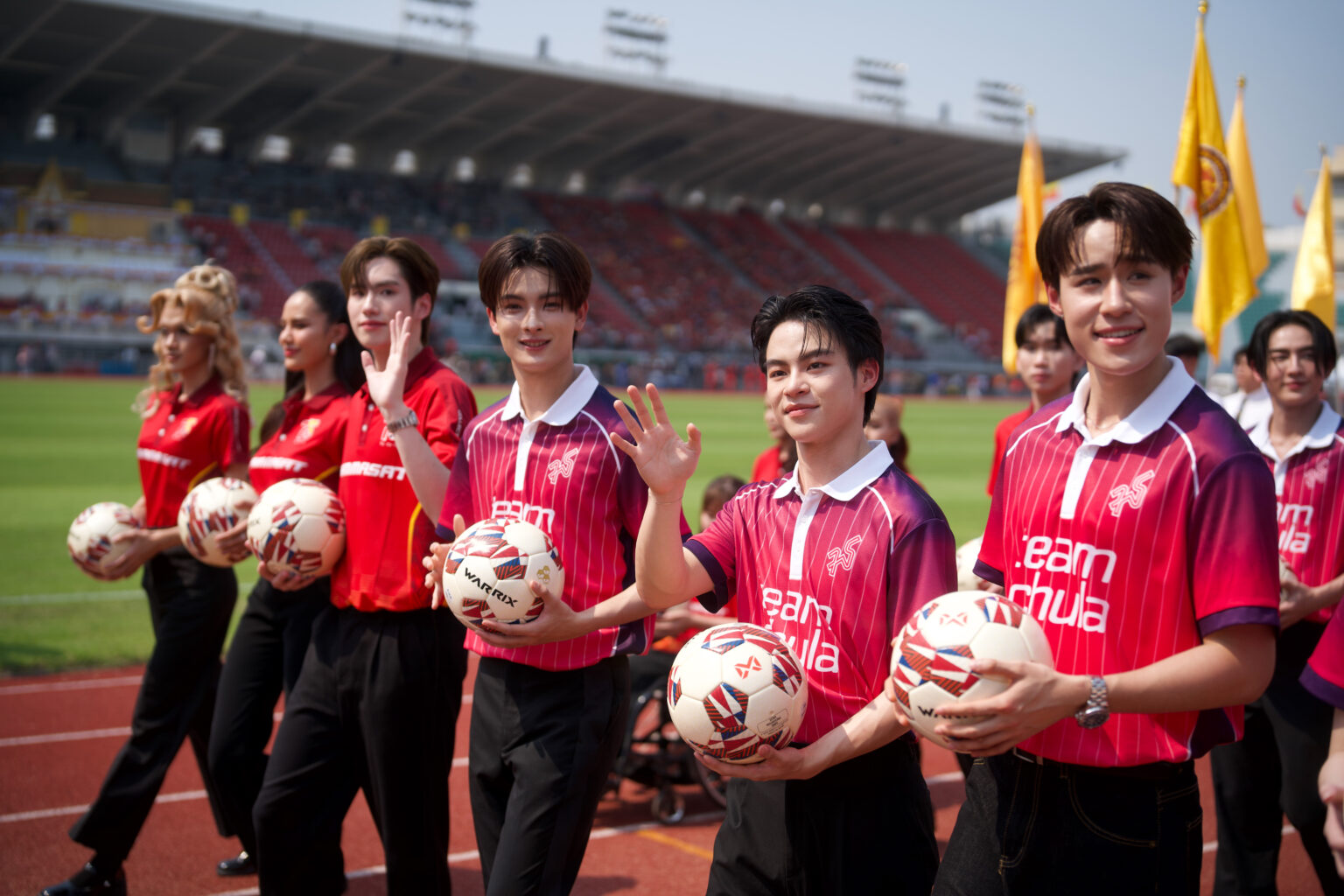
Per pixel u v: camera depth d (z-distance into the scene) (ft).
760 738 7.35
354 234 149.79
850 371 7.93
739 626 7.80
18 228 124.16
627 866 14.23
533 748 9.39
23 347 114.42
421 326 11.68
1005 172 181.16
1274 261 183.93
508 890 9.00
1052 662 6.69
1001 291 193.77
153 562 13.50
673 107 150.51
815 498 8.16
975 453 73.46
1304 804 11.44
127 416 74.74
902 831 8.06
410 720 10.71
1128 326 6.77
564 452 9.72
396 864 10.82
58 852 14.19
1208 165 20.33
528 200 172.04
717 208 193.06
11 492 43.06
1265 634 6.53
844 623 7.95
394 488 10.92
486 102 144.97
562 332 9.70
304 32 121.19
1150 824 7.06
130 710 20.39
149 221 131.95
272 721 12.55
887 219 206.08
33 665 22.85
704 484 52.60
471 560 8.90
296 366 12.97
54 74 130.62
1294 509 12.15
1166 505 6.81
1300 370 12.10
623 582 9.93
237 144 154.40
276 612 12.34
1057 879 7.24
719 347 155.63
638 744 16.46
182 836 15.02
